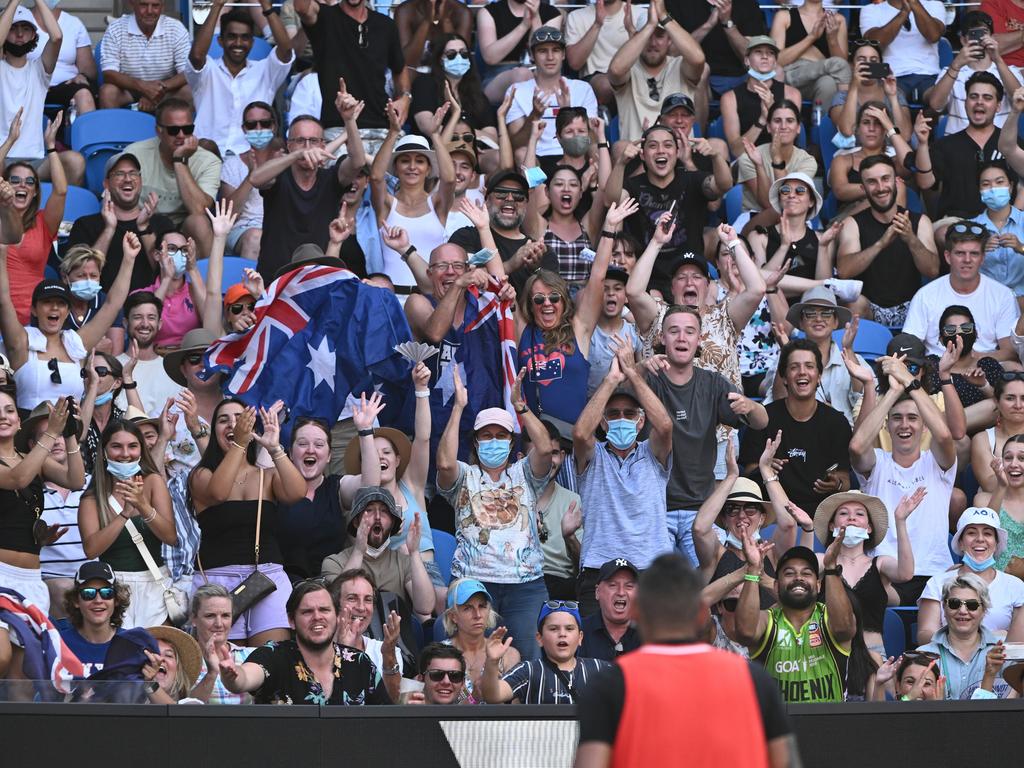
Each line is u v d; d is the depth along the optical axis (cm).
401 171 4072
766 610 2858
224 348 3584
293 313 3594
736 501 3183
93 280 3700
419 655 2984
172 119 4184
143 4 4759
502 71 4784
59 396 3528
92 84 4872
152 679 2553
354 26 4509
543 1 5019
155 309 3731
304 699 2591
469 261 3616
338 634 2786
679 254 4141
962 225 4122
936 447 3550
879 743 2138
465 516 3222
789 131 4497
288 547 3181
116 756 2100
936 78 5031
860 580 3228
